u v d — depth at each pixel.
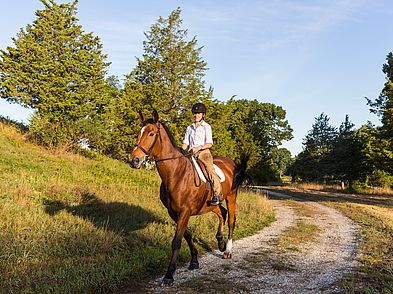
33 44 18.22
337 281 5.88
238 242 8.94
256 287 5.59
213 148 22.70
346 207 18.03
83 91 18.98
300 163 50.88
